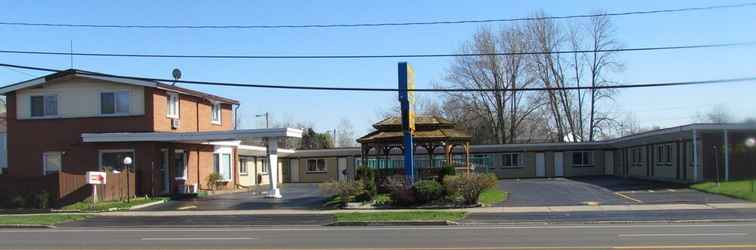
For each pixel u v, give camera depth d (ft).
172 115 122.83
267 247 51.52
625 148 181.78
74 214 88.89
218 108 142.61
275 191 113.70
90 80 118.42
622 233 58.59
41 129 120.06
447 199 95.09
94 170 117.29
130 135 113.50
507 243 51.47
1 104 187.62
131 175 112.57
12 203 101.24
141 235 63.77
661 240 52.16
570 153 194.49
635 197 102.47
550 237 55.67
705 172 126.21
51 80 118.52
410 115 100.68
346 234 61.98
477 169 164.25
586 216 78.07
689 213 79.00
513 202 98.63
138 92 116.88
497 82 225.35
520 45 224.33
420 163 142.72
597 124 228.43
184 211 93.61
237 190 139.44
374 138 117.19
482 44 224.74
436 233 61.62
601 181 151.64
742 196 95.45
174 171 121.39
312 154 203.72
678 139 136.56
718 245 48.29
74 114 119.03
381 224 74.23
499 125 228.22
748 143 125.90
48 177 101.60
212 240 57.72
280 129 110.83
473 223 73.36
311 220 79.56
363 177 107.24
